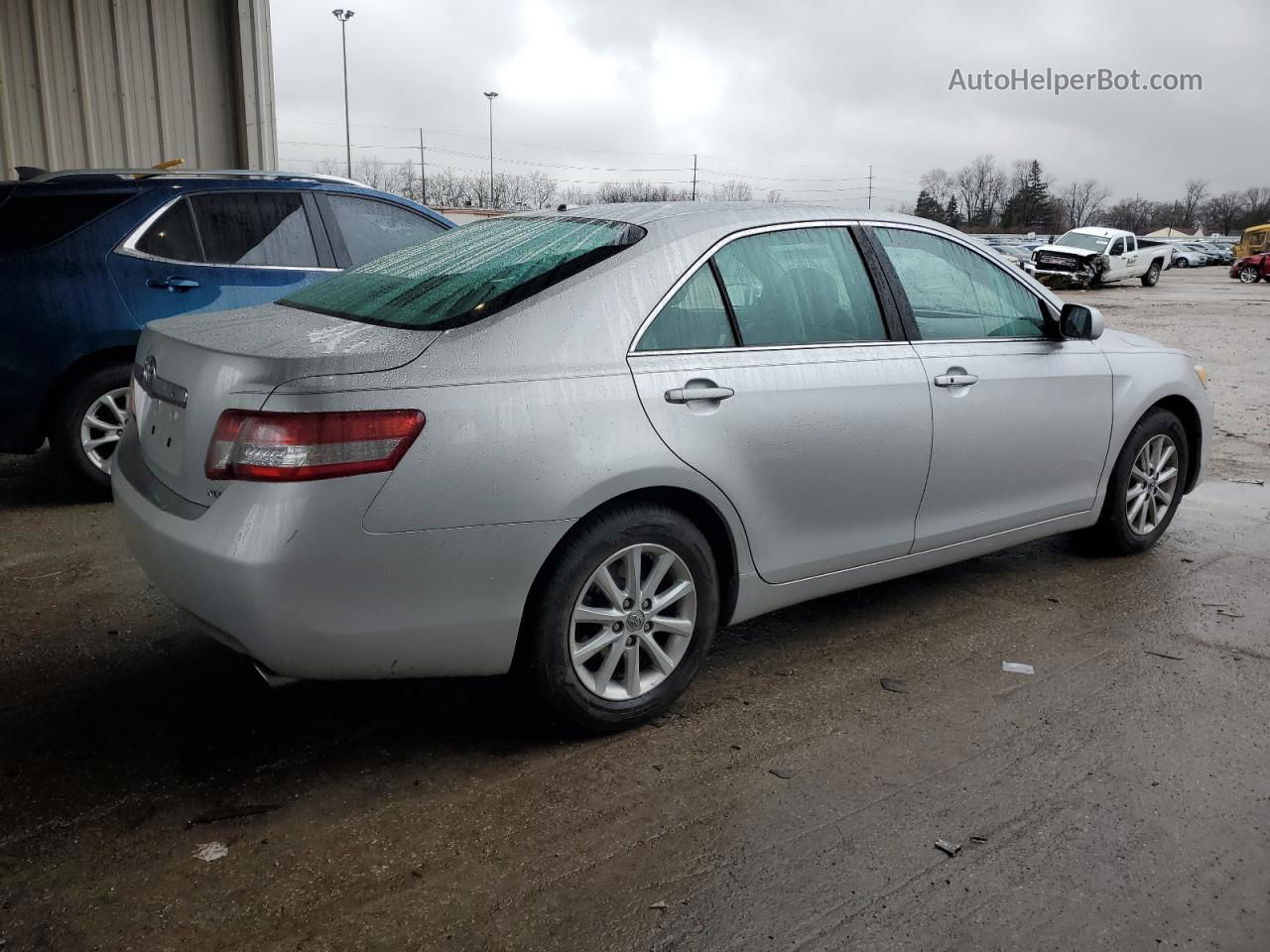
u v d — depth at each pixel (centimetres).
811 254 358
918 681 363
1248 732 329
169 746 307
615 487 292
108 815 271
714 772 300
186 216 573
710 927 233
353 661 270
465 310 288
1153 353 485
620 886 247
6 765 294
